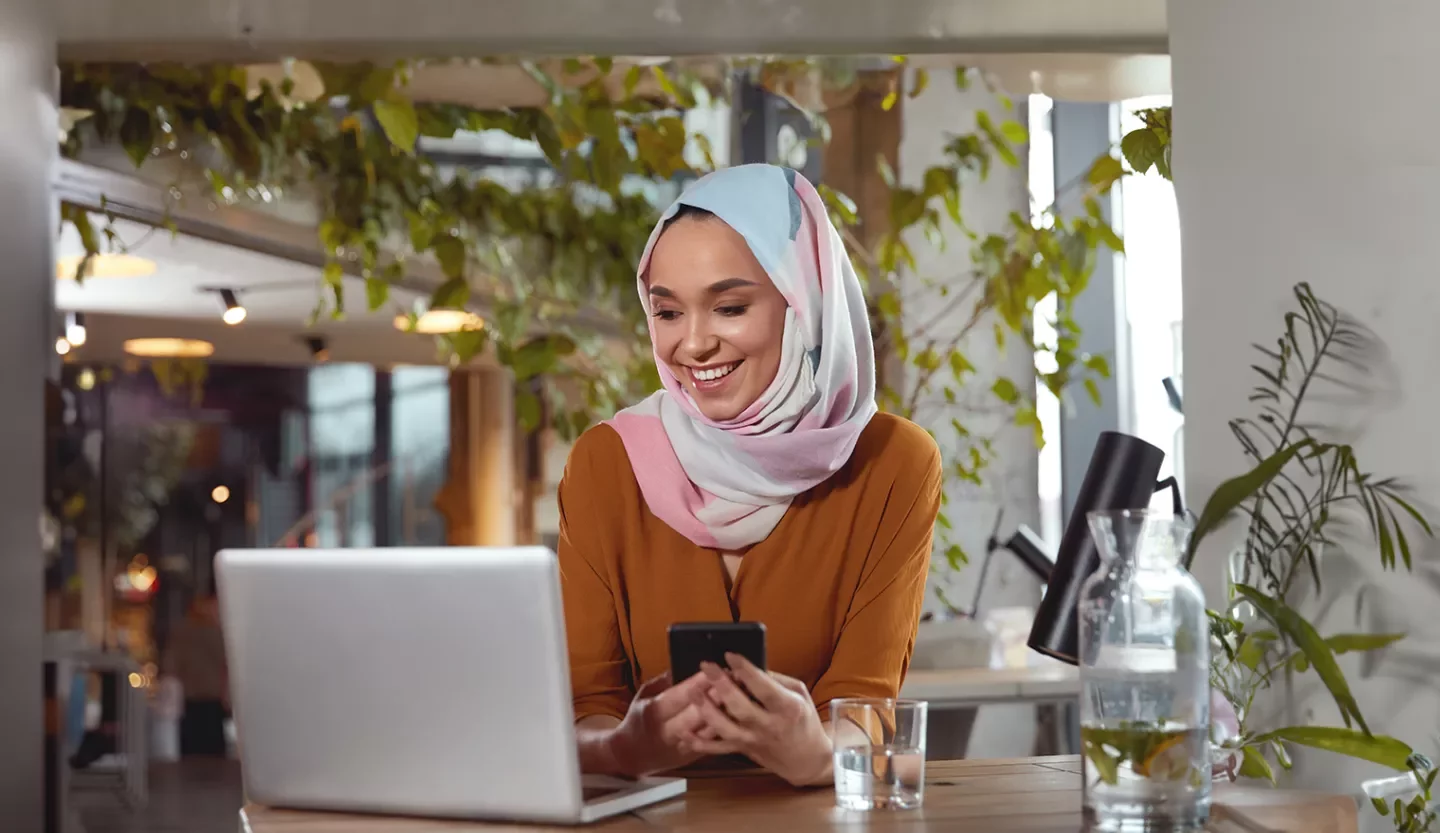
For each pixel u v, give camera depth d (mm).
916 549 1770
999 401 4746
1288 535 2080
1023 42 3133
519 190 4398
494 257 4164
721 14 3055
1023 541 3855
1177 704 1188
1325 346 2031
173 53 3146
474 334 4211
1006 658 3748
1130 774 1187
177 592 11852
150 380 11734
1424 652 1902
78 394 8133
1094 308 4695
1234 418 2264
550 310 4441
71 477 8266
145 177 3596
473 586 1218
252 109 3662
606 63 3311
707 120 5180
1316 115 2092
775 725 1362
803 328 1756
